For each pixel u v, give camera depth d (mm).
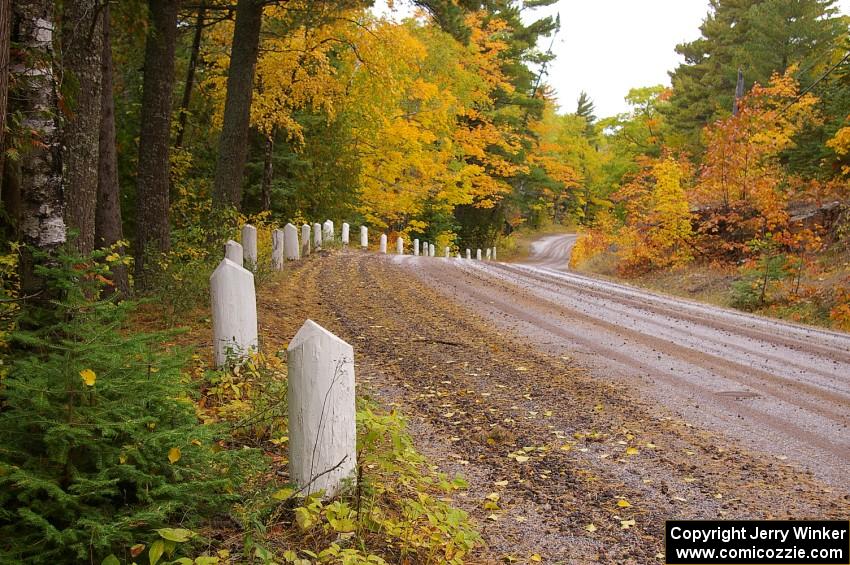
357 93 20469
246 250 12656
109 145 9516
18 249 4863
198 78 19234
